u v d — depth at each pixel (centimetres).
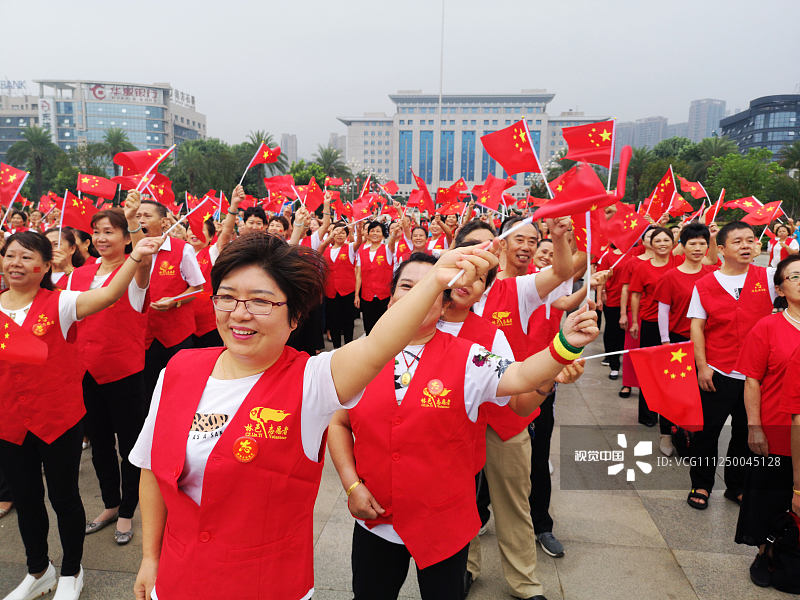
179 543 136
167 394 143
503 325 278
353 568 197
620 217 237
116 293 252
